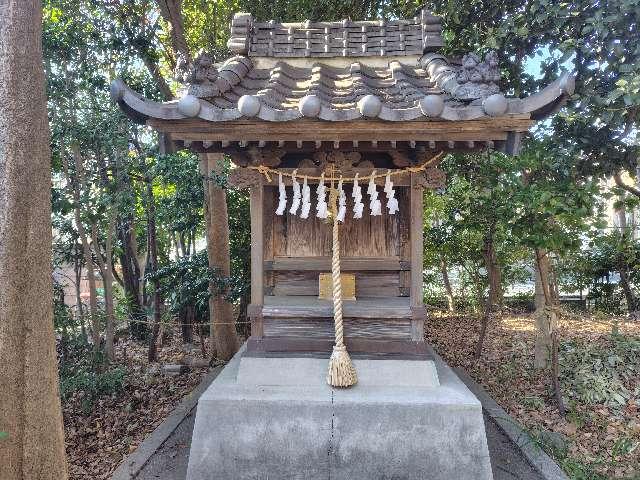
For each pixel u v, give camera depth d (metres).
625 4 4.18
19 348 2.82
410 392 3.68
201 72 3.18
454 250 9.45
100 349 5.93
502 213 5.68
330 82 3.80
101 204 5.88
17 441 2.82
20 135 2.83
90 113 5.79
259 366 3.85
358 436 3.51
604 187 5.48
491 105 2.74
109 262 6.33
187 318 8.75
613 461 3.95
